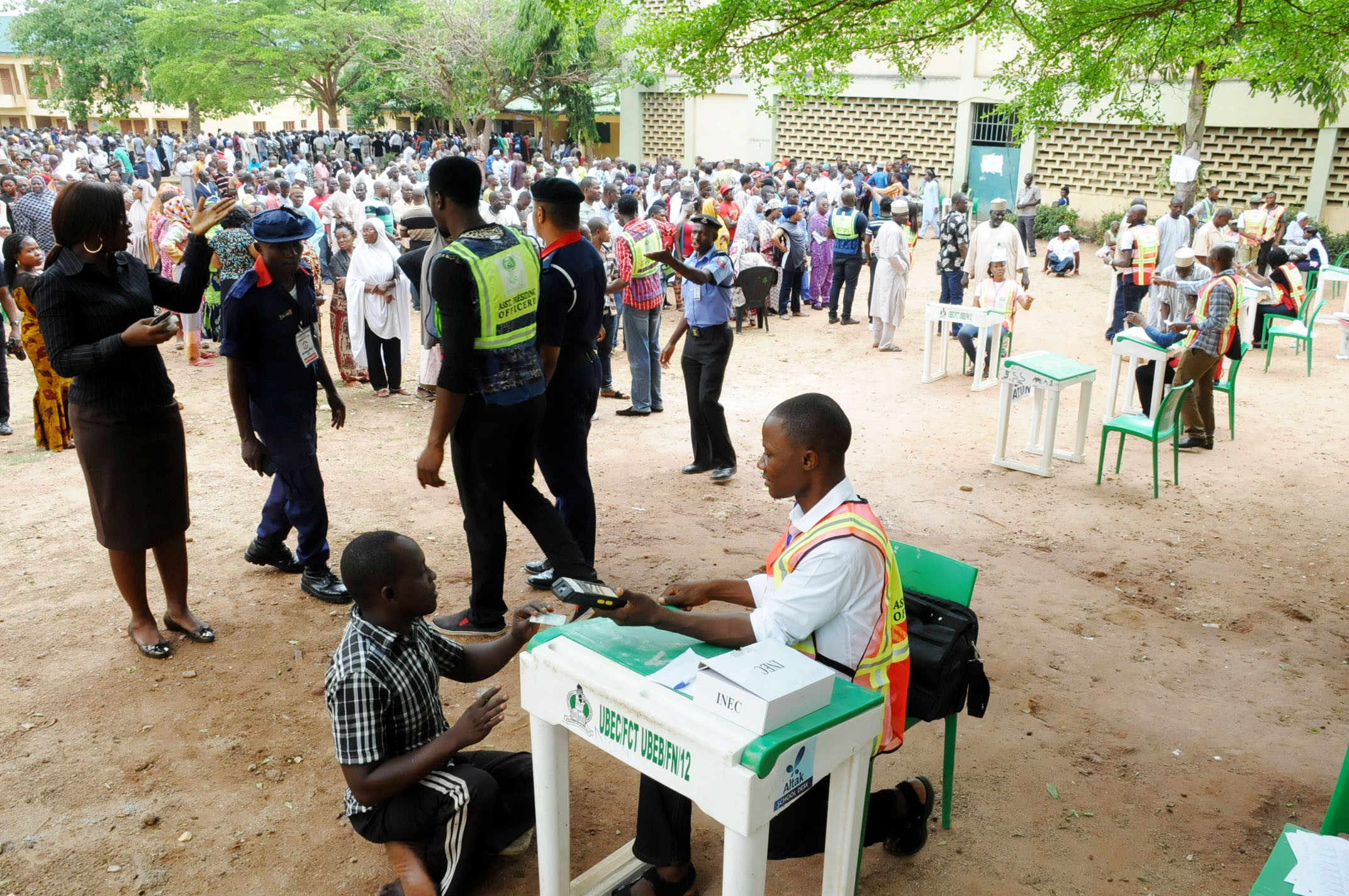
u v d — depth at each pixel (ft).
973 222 82.64
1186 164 52.60
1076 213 76.69
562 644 8.84
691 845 11.51
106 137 124.98
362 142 116.47
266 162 103.60
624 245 29.30
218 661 15.52
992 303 35.06
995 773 13.15
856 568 8.79
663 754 7.77
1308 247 49.37
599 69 97.14
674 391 34.63
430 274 14.08
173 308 15.29
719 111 100.53
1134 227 39.34
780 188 69.77
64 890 10.64
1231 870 11.35
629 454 27.43
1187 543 21.61
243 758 13.07
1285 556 20.95
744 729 7.47
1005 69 27.66
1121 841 11.84
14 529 20.66
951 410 32.37
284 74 117.39
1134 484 25.44
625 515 22.66
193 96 120.37
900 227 39.27
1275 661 16.51
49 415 25.64
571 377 17.16
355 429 28.68
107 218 13.47
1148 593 19.11
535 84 101.40
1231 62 29.55
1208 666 16.31
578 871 11.02
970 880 11.09
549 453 17.56
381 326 31.27
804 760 7.58
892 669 9.37
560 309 16.21
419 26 99.60
